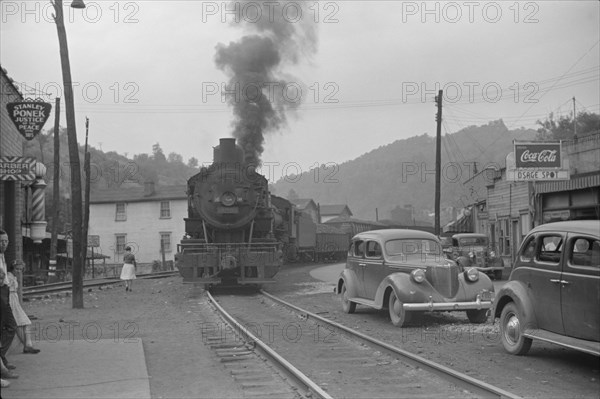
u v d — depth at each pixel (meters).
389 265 12.72
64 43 16.86
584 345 7.46
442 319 13.27
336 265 41.19
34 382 7.55
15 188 12.00
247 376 7.91
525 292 8.80
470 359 8.75
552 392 6.89
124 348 9.79
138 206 51.72
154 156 132.12
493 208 30.50
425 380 7.53
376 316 13.92
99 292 21.97
